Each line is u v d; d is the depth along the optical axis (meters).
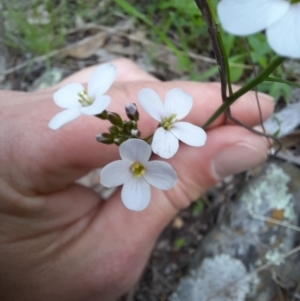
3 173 0.10
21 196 0.10
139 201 0.07
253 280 0.13
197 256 0.14
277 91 0.15
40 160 0.10
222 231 0.14
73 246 0.11
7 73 0.19
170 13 0.17
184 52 0.18
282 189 0.14
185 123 0.07
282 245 0.13
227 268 0.13
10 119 0.10
